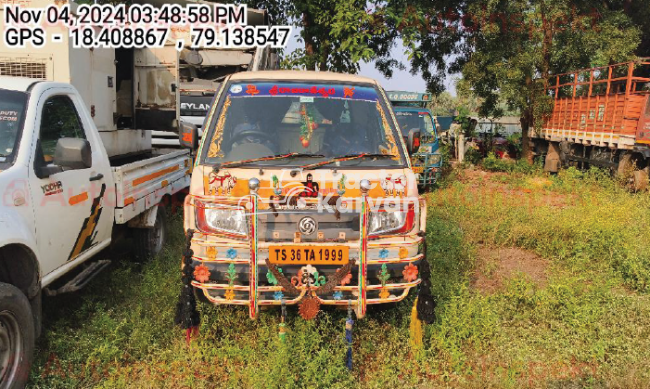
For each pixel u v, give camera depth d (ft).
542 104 54.65
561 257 22.97
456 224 27.43
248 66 38.32
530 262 23.18
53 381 12.36
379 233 13.48
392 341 14.47
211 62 39.42
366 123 15.58
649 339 15.16
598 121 44.73
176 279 18.17
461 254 22.34
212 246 13.03
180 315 13.34
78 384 12.65
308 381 12.60
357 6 45.57
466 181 49.93
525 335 15.49
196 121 35.37
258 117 15.24
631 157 40.98
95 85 21.88
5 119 13.43
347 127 15.39
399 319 15.97
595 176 43.73
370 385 12.72
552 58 56.39
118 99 26.50
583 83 48.42
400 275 13.34
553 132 54.95
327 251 12.86
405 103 48.73
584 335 15.35
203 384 12.58
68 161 13.41
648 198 35.42
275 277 12.78
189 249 13.28
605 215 28.50
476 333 14.92
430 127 43.01
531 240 24.93
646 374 13.17
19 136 13.19
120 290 17.44
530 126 59.72
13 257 12.50
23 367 11.82
